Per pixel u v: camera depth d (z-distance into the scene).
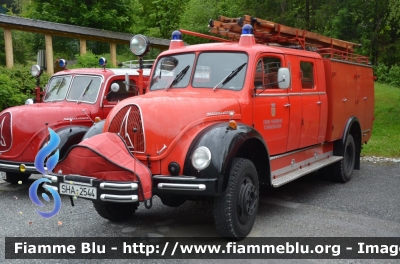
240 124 4.74
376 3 21.59
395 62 22.66
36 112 6.71
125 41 16.84
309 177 8.24
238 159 4.68
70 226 5.29
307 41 7.32
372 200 6.47
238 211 4.55
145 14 34.66
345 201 6.42
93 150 4.17
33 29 13.80
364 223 5.36
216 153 4.25
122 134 4.57
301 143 6.29
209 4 27.12
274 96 5.59
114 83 7.23
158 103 4.61
